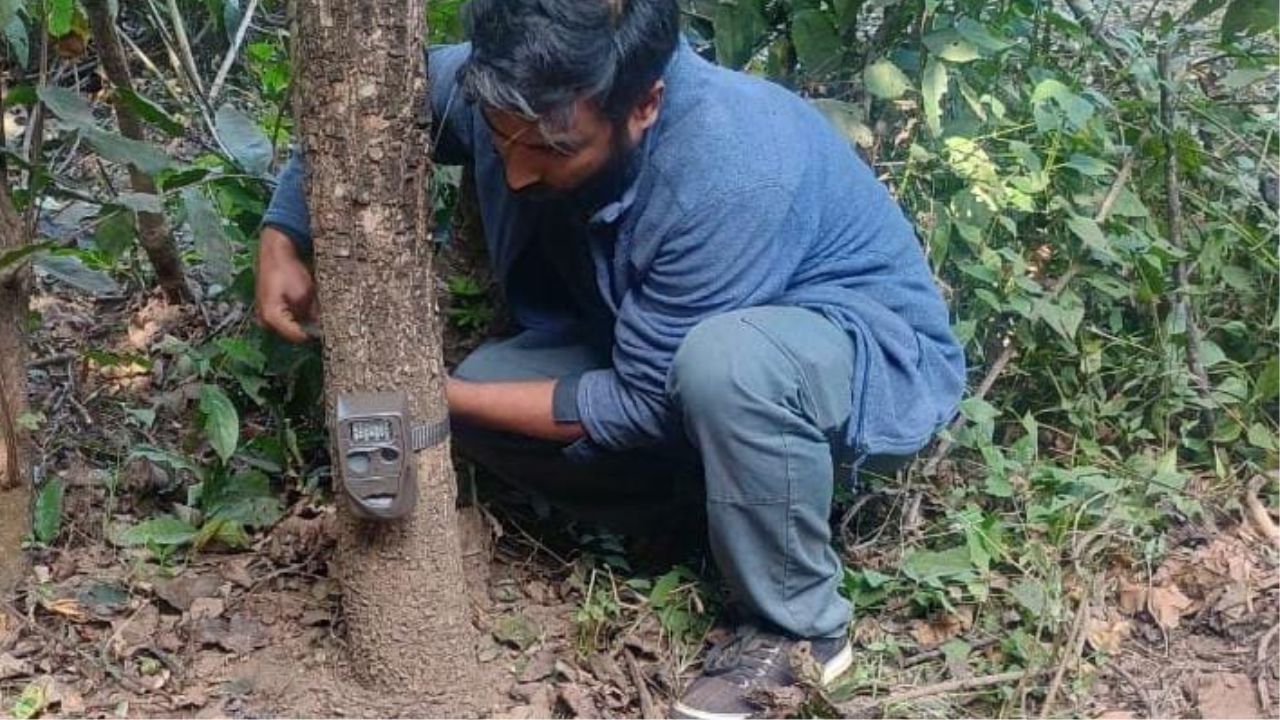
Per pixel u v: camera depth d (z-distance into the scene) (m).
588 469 2.27
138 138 2.71
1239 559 2.45
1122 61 3.02
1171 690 2.21
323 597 2.26
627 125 1.91
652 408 2.10
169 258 2.88
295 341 2.20
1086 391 2.82
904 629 2.33
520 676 2.16
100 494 2.45
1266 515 2.61
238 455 2.51
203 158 2.71
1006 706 2.14
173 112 3.54
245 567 2.32
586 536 2.47
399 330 1.91
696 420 2.02
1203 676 2.25
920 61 2.66
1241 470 2.75
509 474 2.35
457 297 2.59
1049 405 2.87
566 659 2.18
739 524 2.06
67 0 2.17
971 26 2.63
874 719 2.12
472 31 1.81
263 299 2.18
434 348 1.96
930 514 2.58
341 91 1.81
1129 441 2.79
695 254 2.01
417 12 1.82
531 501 2.52
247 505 2.41
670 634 2.25
